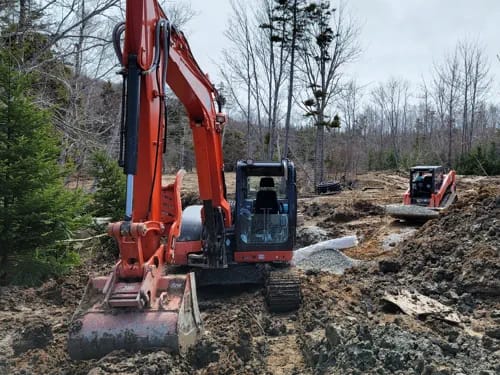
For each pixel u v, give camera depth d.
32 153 8.85
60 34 15.20
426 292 7.44
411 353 4.48
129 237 4.52
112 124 17.09
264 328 6.54
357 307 7.04
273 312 7.16
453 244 8.77
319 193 28.94
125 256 4.61
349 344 4.68
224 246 7.58
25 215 8.48
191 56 6.21
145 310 4.64
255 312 6.97
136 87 4.55
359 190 30.36
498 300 7.02
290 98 33.72
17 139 8.73
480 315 6.58
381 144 59.00
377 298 7.33
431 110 66.25
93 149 15.45
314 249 11.27
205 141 6.66
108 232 4.48
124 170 4.50
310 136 44.59
